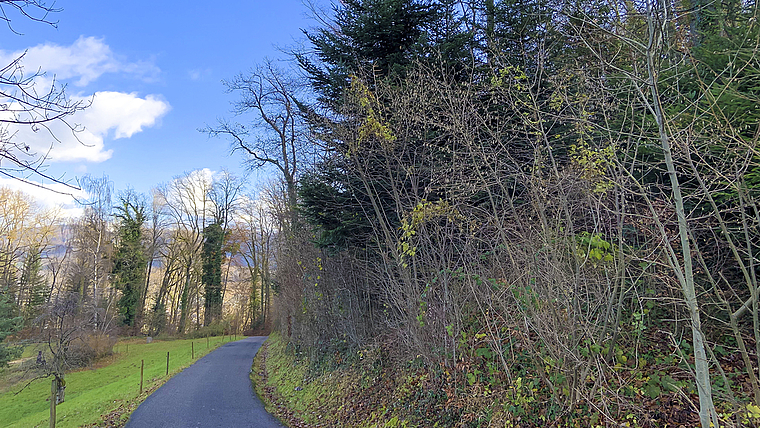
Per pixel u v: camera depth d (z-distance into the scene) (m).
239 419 9.89
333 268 14.18
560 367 5.35
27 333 30.20
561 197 5.50
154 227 46.25
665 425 4.91
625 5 4.68
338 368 12.24
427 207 7.65
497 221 6.12
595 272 5.48
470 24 10.16
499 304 6.39
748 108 5.12
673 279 4.93
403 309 9.18
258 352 25.80
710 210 5.60
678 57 5.98
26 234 31.89
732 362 5.56
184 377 16.52
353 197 10.78
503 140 7.20
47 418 13.20
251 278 46.16
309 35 12.56
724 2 6.49
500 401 6.19
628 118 5.66
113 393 15.76
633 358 5.81
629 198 5.82
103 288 35.62
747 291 5.66
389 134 8.95
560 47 7.59
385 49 11.20
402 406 8.08
